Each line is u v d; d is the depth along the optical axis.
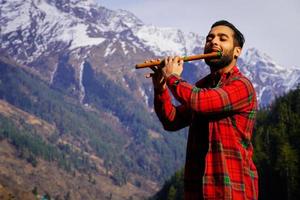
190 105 4.29
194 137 4.53
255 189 4.33
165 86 4.89
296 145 108.94
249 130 4.44
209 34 4.70
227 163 4.25
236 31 4.65
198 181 4.42
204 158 4.43
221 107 4.27
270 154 114.31
